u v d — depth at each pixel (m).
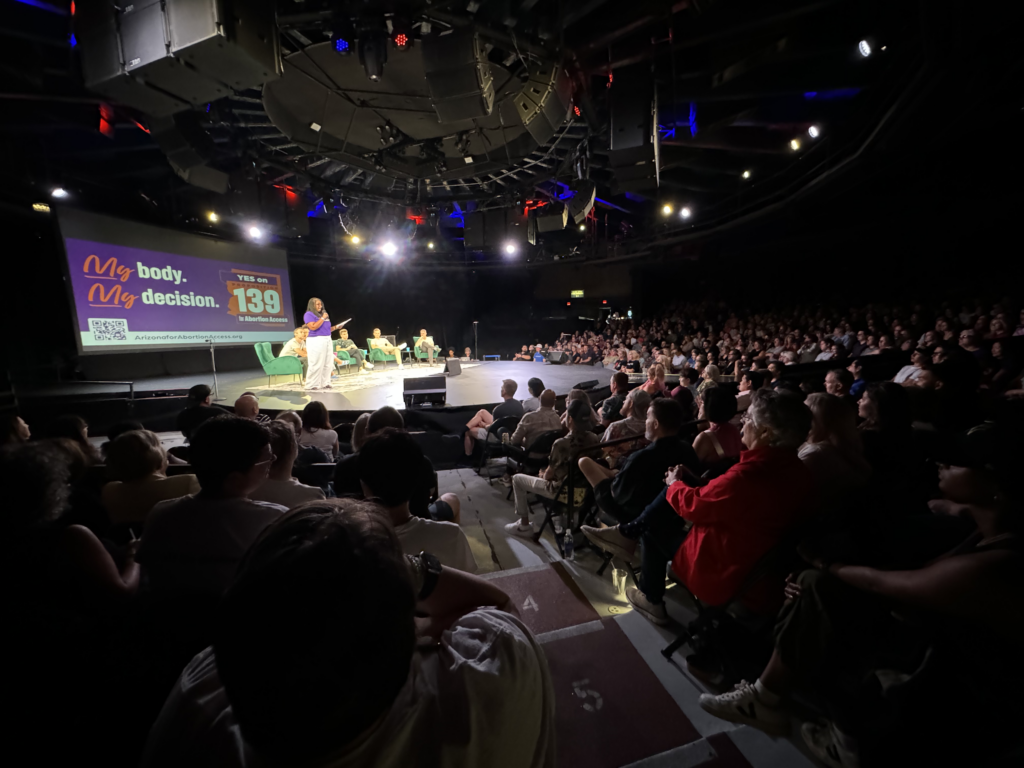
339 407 5.82
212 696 0.48
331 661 0.34
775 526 1.51
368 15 4.06
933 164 8.41
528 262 17.22
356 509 0.45
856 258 12.49
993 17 3.70
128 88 3.70
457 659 0.52
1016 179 7.80
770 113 8.16
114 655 1.01
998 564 0.87
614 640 1.81
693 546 1.64
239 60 3.44
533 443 3.23
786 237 12.40
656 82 5.38
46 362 8.00
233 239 10.62
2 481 1.00
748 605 1.60
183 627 1.06
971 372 2.40
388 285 17.64
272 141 7.19
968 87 4.89
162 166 8.67
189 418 3.29
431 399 5.61
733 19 4.69
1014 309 6.78
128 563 1.46
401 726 0.43
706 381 5.06
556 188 9.47
